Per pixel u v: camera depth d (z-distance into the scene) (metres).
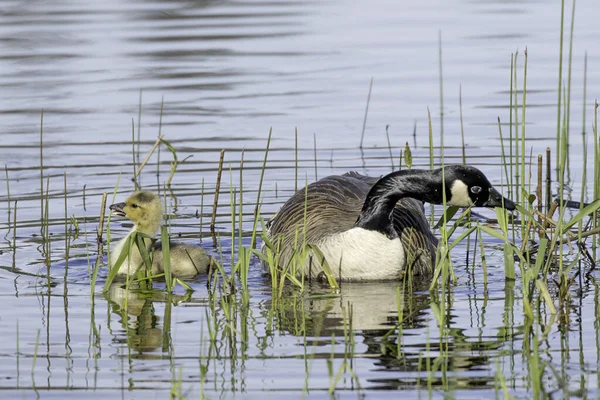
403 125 20.45
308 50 26.03
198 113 21.25
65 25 28.39
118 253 13.46
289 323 11.25
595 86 22.36
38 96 22.27
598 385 9.31
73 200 16.84
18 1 32.34
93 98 22.23
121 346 10.54
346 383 9.45
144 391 9.35
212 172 18.11
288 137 19.83
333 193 14.76
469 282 12.98
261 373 9.73
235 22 29.12
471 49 25.73
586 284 12.65
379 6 31.48
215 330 11.02
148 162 18.62
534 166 18.06
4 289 12.68
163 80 23.52
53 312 11.75
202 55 25.62
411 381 9.48
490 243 15.03
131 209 13.83
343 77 23.72
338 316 11.52
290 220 14.38
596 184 14.14
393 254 13.14
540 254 11.79
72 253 14.42
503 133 19.73
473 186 12.85
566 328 10.90
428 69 24.22
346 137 19.80
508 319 11.27
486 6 31.08
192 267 13.57
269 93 22.56
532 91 22.30
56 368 9.94
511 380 9.48
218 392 9.30
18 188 17.39
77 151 19.17
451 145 19.19
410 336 10.73
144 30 27.92
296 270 13.15
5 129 20.25
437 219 16.20
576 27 27.55
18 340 10.57
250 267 14.17
